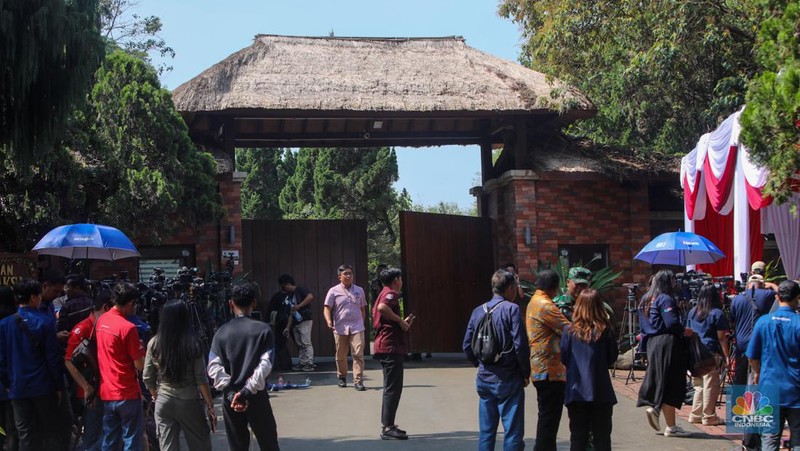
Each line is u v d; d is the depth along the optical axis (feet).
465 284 60.29
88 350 25.11
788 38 26.43
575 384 24.22
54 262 47.01
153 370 23.34
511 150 61.67
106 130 47.16
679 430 30.99
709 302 32.78
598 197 59.11
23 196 42.70
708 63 59.82
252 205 119.24
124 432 24.34
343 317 43.88
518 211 57.77
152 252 53.67
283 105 54.03
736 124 37.68
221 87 55.11
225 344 23.52
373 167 100.48
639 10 58.90
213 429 24.04
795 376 24.63
